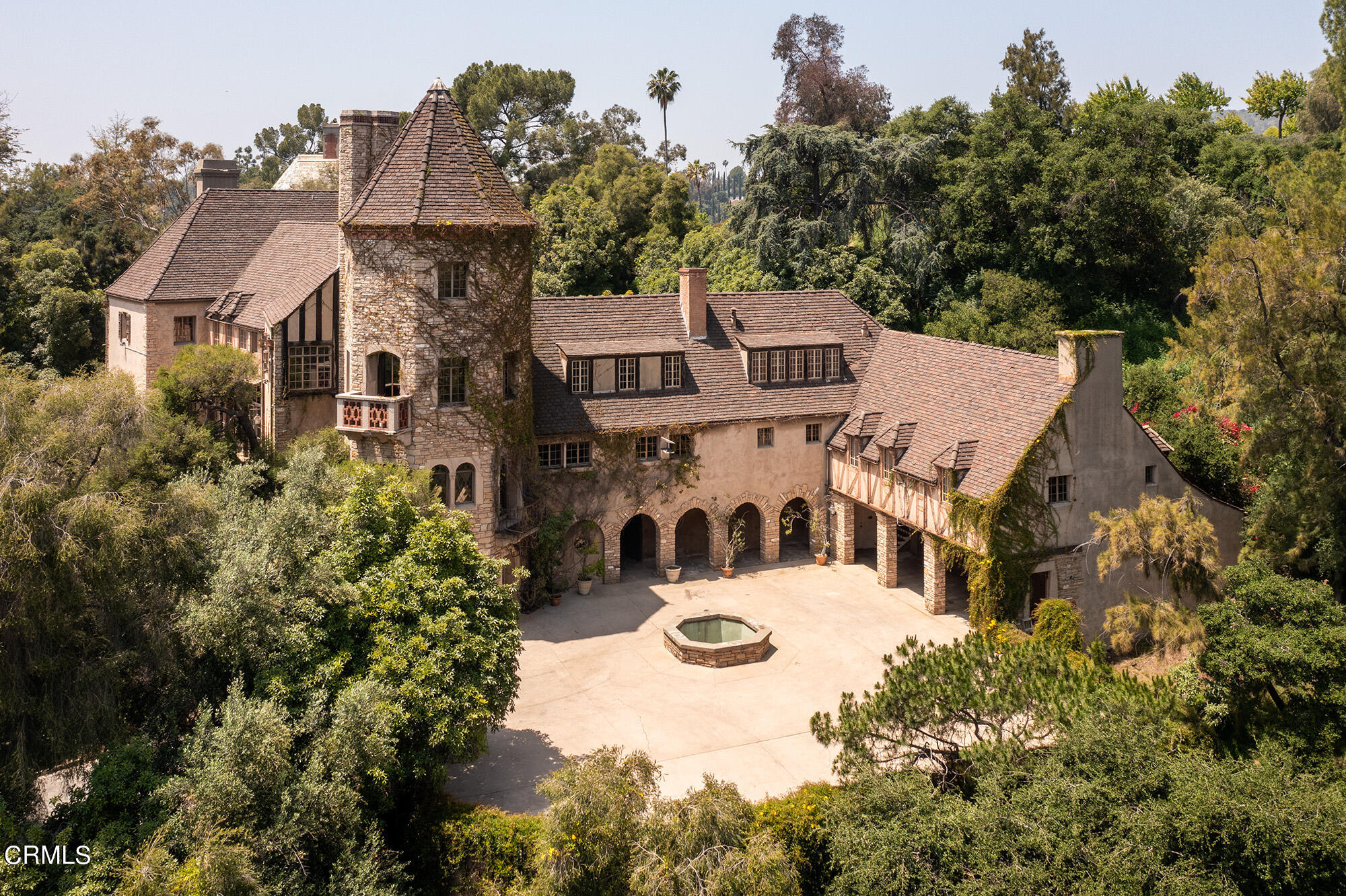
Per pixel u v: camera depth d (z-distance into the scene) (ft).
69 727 74.84
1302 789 72.43
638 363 140.05
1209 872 67.82
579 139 347.77
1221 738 93.35
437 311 118.93
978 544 117.29
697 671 114.42
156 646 78.95
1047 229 209.87
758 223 221.05
